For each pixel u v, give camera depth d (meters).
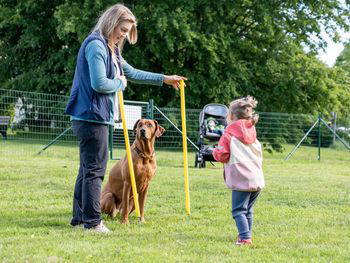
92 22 19.25
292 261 4.13
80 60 5.21
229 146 4.79
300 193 8.34
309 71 23.02
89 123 5.17
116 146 17.84
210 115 13.88
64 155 14.19
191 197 7.77
